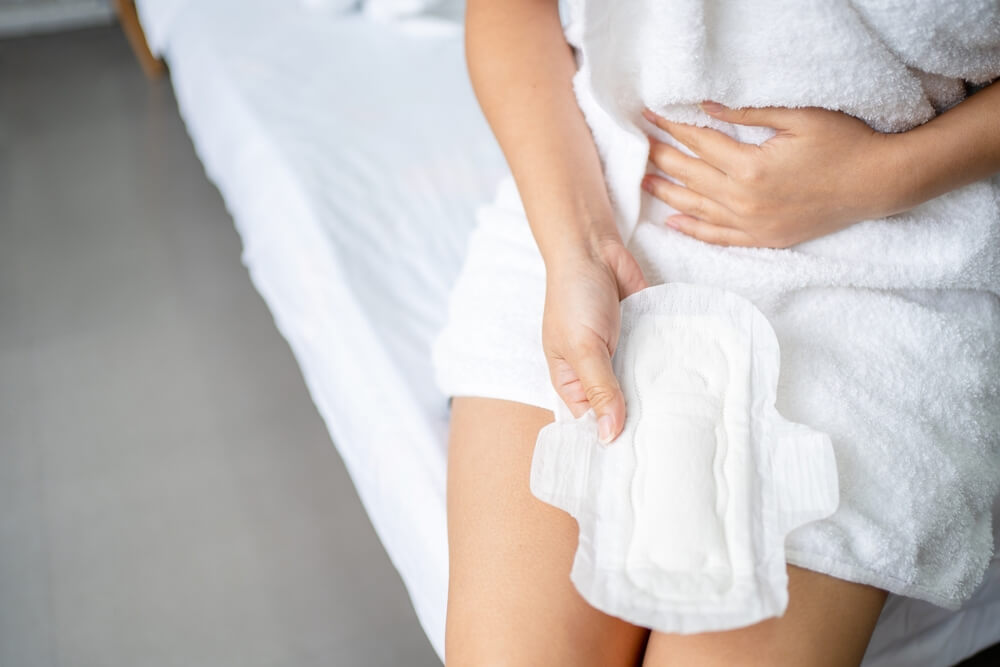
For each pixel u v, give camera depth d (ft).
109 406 5.18
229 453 4.89
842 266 2.40
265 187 4.42
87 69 8.82
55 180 7.17
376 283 3.71
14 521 4.54
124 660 3.91
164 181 7.13
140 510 4.59
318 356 3.71
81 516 4.56
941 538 2.25
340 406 3.50
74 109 8.15
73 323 5.76
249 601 4.16
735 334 2.33
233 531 4.48
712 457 2.15
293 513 4.57
